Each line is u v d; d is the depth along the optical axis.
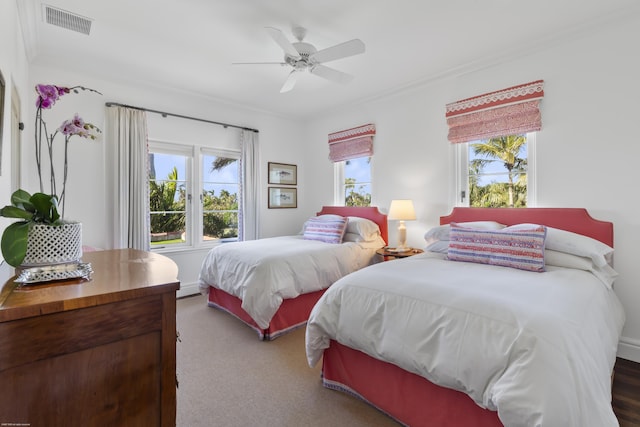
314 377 2.09
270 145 4.69
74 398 0.85
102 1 2.08
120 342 0.93
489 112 2.98
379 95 3.85
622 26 2.32
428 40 2.60
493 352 1.21
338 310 1.83
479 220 2.99
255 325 2.77
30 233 0.99
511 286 1.58
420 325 1.46
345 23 2.36
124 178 3.29
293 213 4.96
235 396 1.88
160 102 3.67
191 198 3.98
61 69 3.04
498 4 2.14
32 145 2.86
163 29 2.42
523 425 1.03
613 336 1.57
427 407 1.49
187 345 2.54
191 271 3.93
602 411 1.01
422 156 3.55
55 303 0.81
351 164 4.45
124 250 1.78
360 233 3.63
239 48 2.72
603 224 2.35
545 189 2.68
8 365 0.76
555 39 2.56
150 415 0.99
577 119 2.52
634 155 2.27
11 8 1.79
